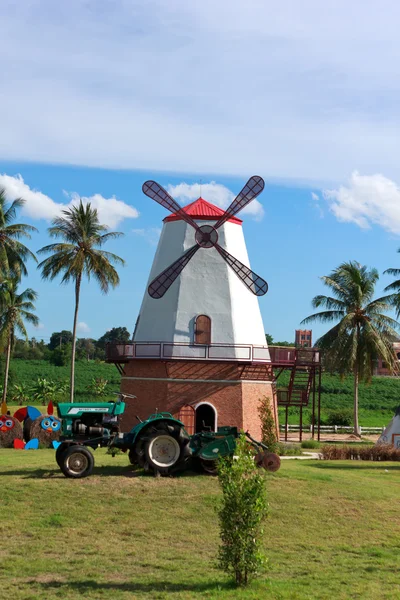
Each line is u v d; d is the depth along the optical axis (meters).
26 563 13.65
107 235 51.22
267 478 19.89
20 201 54.50
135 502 17.30
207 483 18.70
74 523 16.08
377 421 69.56
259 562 12.52
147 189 37.88
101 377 87.88
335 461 31.20
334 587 12.46
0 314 58.91
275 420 37.88
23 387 75.25
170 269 37.03
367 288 56.50
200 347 35.75
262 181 38.47
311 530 16.55
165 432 19.36
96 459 23.75
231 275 37.03
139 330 37.66
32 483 18.34
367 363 55.25
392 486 21.67
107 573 13.21
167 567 13.62
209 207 38.66
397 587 12.62
